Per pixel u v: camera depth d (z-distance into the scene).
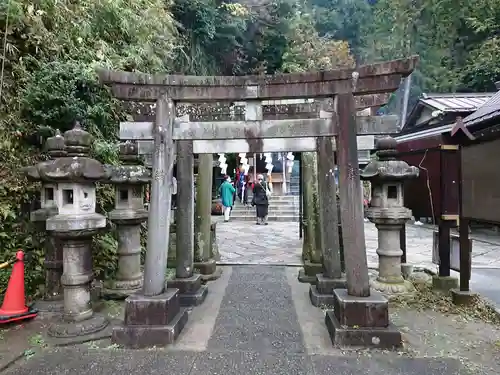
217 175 19.81
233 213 15.71
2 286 4.14
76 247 3.55
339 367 2.81
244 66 15.88
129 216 4.55
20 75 4.64
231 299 4.56
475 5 16.22
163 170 3.51
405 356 2.97
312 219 5.54
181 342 3.27
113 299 4.47
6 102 4.48
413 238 9.92
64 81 4.77
